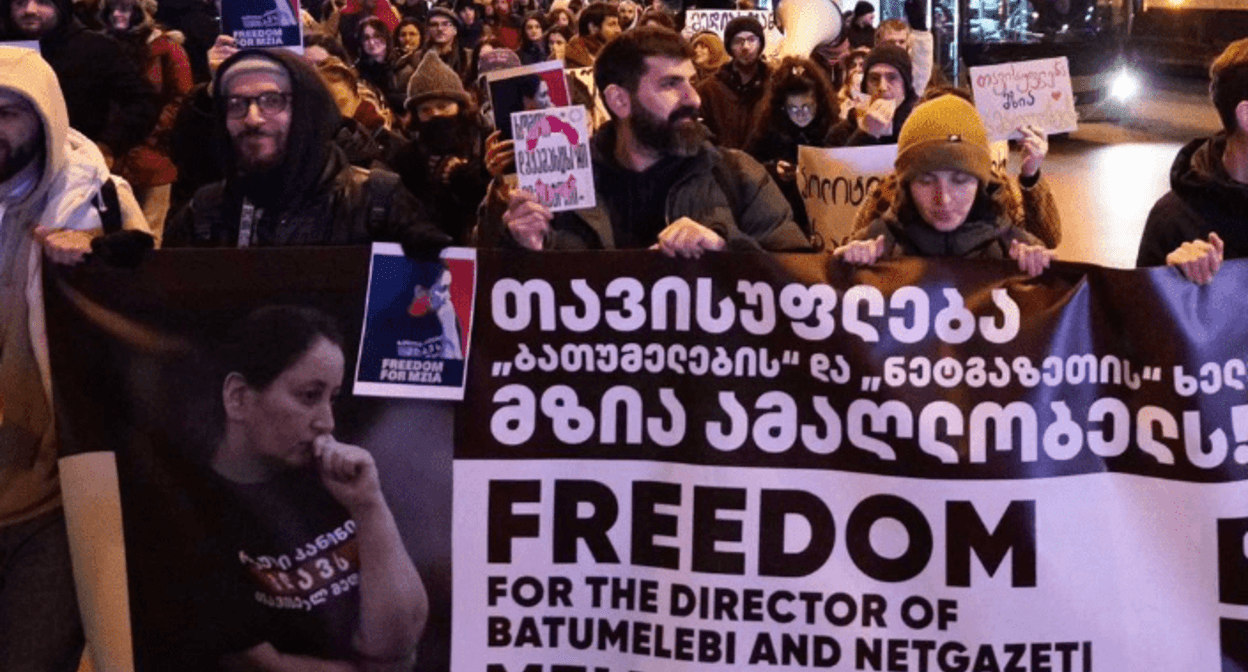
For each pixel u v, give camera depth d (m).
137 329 4.08
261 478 4.09
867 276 4.02
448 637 4.11
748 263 4.03
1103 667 4.03
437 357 4.07
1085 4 21.69
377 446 4.08
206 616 4.12
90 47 7.39
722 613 4.07
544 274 4.06
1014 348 4.02
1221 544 4.01
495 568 4.09
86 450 4.11
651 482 4.09
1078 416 4.02
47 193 4.12
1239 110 4.21
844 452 4.05
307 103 4.13
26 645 4.12
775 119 7.68
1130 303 4.00
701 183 4.59
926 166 4.22
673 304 4.05
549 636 4.12
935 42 19.84
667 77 4.50
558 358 4.07
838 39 11.04
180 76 9.10
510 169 4.53
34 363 4.14
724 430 4.06
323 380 4.07
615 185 4.61
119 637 4.14
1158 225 4.44
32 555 4.16
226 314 4.07
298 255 4.06
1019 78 5.81
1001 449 4.02
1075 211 14.34
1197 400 4.00
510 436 4.09
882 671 4.06
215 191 4.29
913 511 4.04
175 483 4.10
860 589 4.05
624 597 4.11
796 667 4.08
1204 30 25.70
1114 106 21.95
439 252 4.05
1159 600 4.02
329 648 4.12
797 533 4.05
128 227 4.29
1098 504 4.03
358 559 4.10
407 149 6.59
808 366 4.04
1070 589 4.02
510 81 4.61
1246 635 4.00
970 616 4.03
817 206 6.61
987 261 4.01
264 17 6.29
